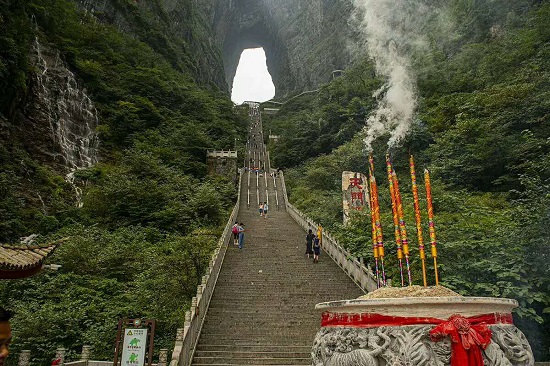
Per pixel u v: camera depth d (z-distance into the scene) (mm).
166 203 22562
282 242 18953
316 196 27812
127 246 16688
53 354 9742
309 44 87438
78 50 38156
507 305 3592
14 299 12141
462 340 3178
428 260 9961
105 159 30688
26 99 26016
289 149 43469
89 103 32625
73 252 14992
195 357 8633
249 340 9430
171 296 11867
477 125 21172
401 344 3268
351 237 16234
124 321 7375
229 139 43250
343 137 36844
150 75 42062
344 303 3660
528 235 9172
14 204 19156
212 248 14836
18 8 28922
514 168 17891
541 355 8070
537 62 24500
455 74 32125
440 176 21031
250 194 31266
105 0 51938
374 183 4910
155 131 35781
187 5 74000
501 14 35281
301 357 8734
